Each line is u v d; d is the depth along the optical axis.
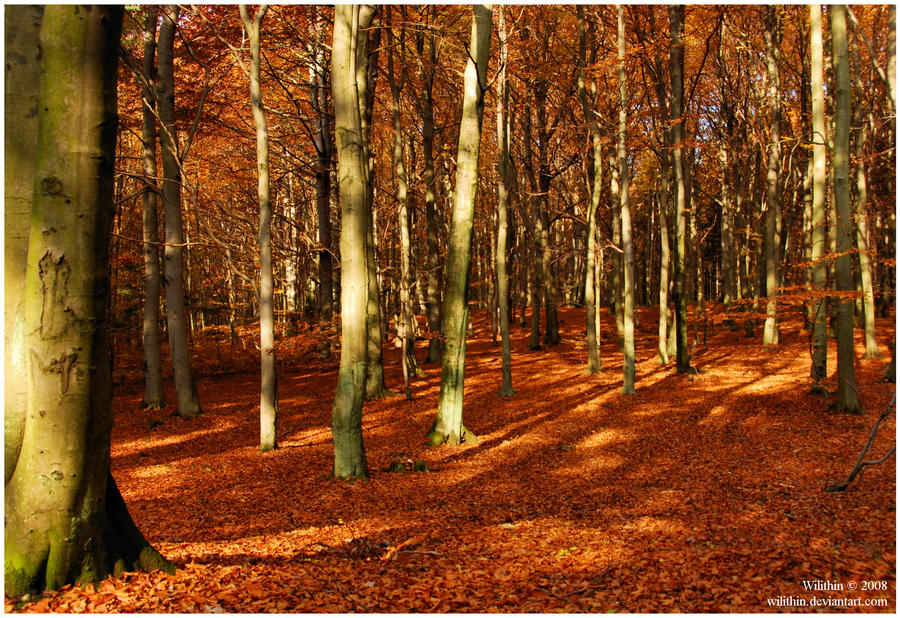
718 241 37.41
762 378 17.39
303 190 25.84
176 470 10.23
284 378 22.11
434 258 22.31
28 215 4.05
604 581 5.13
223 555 5.72
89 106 3.73
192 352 26.44
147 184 14.49
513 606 4.62
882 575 4.98
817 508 6.96
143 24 14.74
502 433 13.03
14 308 4.03
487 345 28.22
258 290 11.42
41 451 4.01
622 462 10.37
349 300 9.19
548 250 25.55
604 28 21.52
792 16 20.81
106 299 4.06
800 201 28.55
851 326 12.55
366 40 15.89
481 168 25.72
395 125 17.47
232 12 15.09
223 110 17.67
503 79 16.17
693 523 6.76
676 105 18.34
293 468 10.19
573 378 19.53
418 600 4.74
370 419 14.49
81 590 4.20
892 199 25.83
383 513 7.64
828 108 20.78
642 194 32.88
